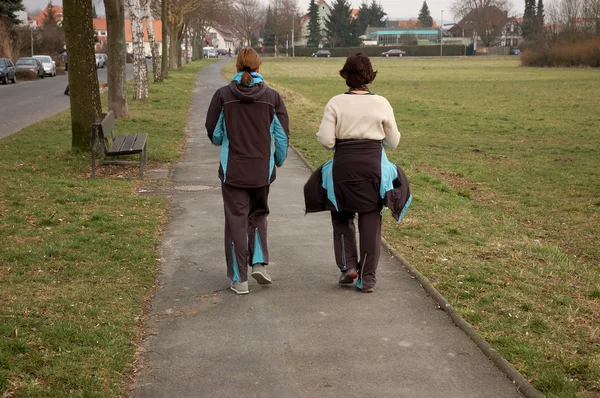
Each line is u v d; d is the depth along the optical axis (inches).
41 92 1392.7
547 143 780.0
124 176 448.5
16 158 499.5
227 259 224.7
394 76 2423.7
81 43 510.9
